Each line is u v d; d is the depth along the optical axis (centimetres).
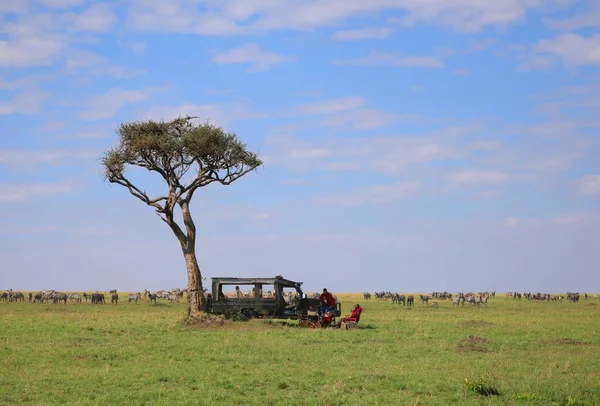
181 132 4450
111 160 4241
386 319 4494
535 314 5584
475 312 6056
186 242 4216
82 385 1788
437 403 1656
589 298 12362
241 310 3684
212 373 1978
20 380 1834
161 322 3753
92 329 3203
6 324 3566
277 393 1741
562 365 2259
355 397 1708
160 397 1641
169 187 4319
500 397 1744
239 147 4412
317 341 2872
